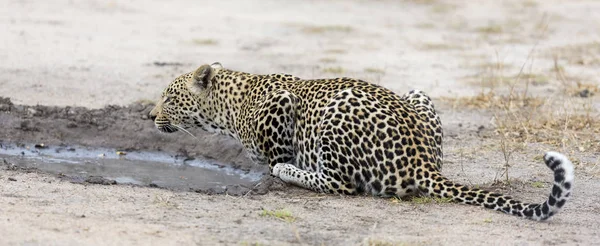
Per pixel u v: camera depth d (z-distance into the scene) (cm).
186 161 1431
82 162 1391
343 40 2405
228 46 2266
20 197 1025
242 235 912
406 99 1181
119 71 1920
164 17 2611
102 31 2347
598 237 954
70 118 1546
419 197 1059
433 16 2844
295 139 1164
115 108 1616
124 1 2811
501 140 1424
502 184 1189
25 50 2053
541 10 2981
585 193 1155
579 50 2358
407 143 1062
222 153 1437
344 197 1080
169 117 1313
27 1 2686
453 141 1462
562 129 1522
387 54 2241
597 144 1427
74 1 2738
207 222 958
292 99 1157
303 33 2483
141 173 1334
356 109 1077
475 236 935
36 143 1475
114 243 864
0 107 1554
